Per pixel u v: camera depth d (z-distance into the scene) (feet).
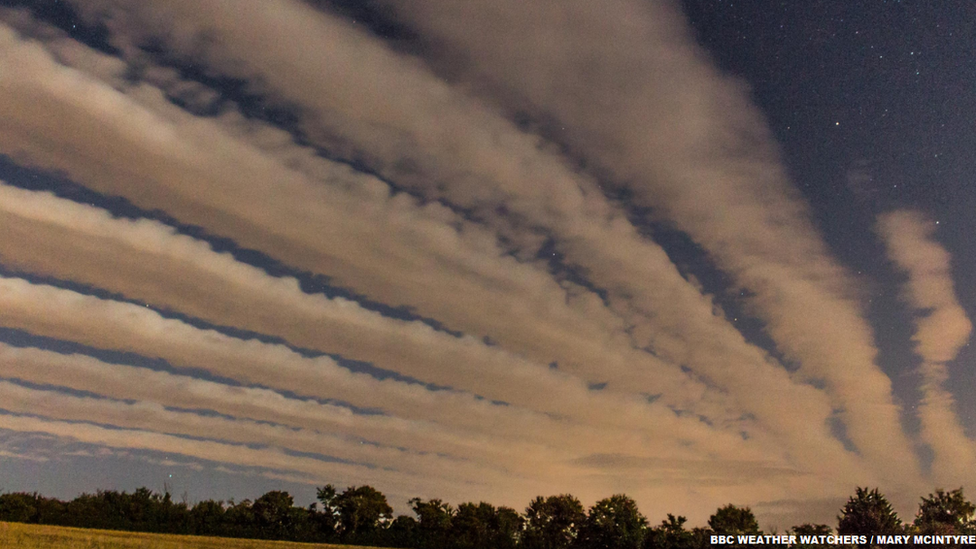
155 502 217.77
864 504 154.51
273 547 169.37
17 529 149.18
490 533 231.09
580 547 195.31
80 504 207.41
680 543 168.25
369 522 227.61
